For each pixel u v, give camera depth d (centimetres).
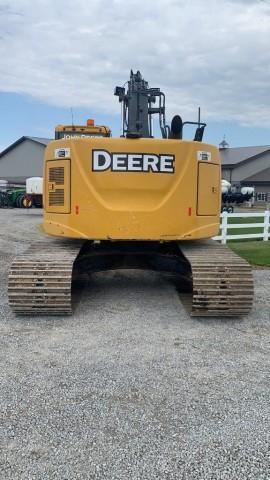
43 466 293
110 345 500
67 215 632
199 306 588
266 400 380
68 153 627
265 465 297
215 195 669
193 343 510
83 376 420
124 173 619
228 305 588
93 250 716
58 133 1372
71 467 292
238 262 611
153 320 592
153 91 798
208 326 572
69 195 629
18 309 591
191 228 636
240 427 339
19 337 523
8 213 2856
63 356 467
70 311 595
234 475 287
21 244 1366
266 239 1518
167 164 623
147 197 624
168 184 625
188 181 629
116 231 620
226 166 7138
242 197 4466
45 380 411
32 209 3300
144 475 286
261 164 7300
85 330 549
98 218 620
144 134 798
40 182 3023
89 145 618
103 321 585
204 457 304
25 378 414
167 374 427
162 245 717
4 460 298
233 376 425
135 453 307
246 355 477
